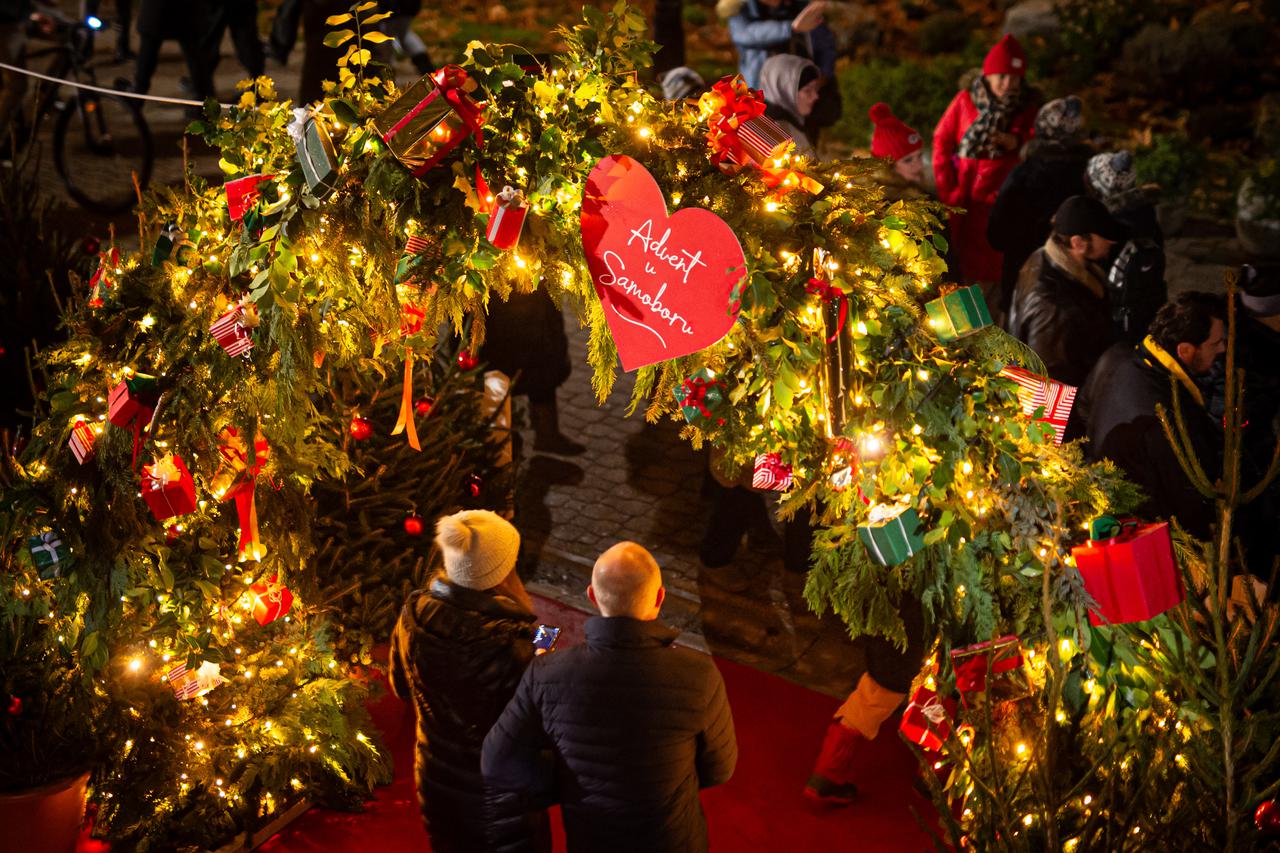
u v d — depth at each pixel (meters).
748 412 3.59
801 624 5.59
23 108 10.57
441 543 3.64
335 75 9.12
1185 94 12.21
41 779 3.92
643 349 3.29
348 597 4.80
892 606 3.70
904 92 11.30
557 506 6.44
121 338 3.88
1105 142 10.44
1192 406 4.66
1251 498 3.25
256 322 3.54
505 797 3.71
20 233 6.69
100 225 9.00
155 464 3.77
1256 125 11.27
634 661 3.30
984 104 7.14
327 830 4.50
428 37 13.84
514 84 3.29
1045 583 3.18
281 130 3.60
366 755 4.54
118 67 12.15
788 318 3.22
